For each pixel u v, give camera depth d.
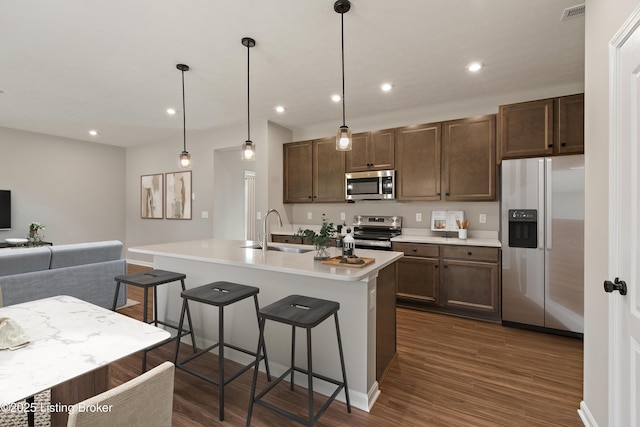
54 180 5.52
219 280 2.50
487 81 3.20
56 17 2.10
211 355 2.52
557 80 3.17
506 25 2.22
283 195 4.90
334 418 1.77
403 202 4.27
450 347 2.67
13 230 5.05
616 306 1.34
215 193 5.29
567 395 1.98
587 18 1.65
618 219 1.33
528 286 3.00
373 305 1.98
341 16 2.09
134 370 2.27
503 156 3.12
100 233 6.14
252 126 4.72
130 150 6.45
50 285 2.97
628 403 1.26
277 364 2.21
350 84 3.27
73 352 1.09
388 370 2.28
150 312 3.46
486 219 3.77
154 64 2.80
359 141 4.23
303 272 1.81
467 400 1.93
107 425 0.74
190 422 1.73
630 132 1.23
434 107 3.99
